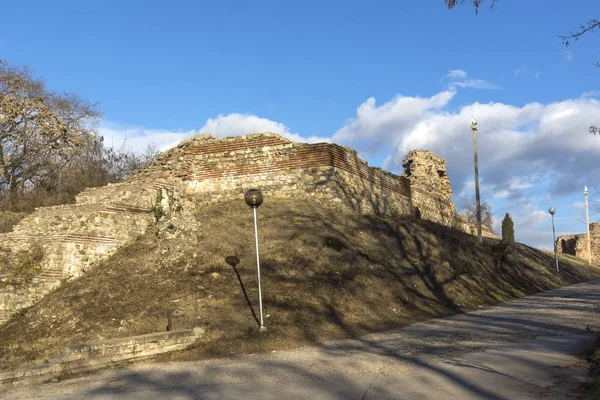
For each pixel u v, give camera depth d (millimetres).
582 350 10125
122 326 13602
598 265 50938
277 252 17766
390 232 22484
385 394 7766
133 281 16578
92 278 17094
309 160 24219
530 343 11148
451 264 21797
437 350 10898
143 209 20625
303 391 8172
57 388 9531
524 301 20703
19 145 32562
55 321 14914
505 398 7270
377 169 28359
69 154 33469
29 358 12461
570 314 15820
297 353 11484
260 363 10609
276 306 14547
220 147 25078
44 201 29375
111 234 19125
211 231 19359
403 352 10906
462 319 15695
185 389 8773
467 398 7367
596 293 23172
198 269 16922
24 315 16125
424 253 21828
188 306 14461
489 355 10055
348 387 8273
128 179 25766
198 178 24891
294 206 22484
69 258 17719
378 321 15086
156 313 14141
